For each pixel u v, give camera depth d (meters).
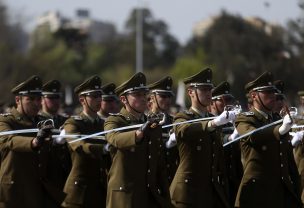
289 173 29.41
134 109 27.00
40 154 28.12
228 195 28.56
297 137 30.02
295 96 82.31
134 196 26.23
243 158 28.88
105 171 29.34
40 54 170.88
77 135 28.22
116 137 25.59
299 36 83.44
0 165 29.64
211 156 27.81
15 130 27.52
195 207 27.52
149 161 26.52
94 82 30.05
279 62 84.44
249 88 28.92
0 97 143.75
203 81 28.08
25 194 27.73
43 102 34.47
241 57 100.75
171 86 31.05
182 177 27.73
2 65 157.75
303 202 31.95
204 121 26.45
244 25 107.25
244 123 28.33
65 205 29.48
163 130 30.28
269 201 28.28
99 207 29.53
